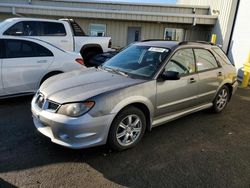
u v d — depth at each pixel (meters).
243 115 5.45
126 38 14.99
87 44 9.13
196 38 15.29
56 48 5.99
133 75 3.93
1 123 4.36
